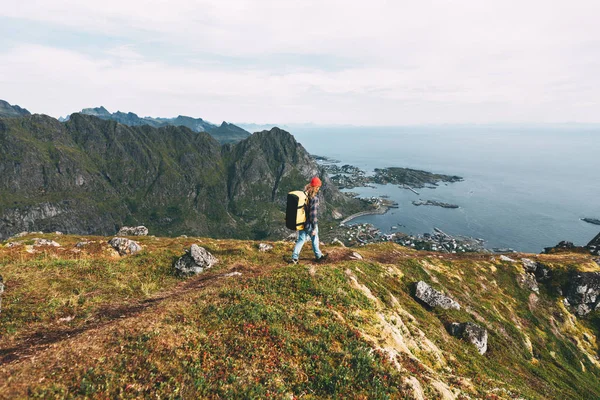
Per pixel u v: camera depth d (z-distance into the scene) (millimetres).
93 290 16875
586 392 47406
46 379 8195
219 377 9391
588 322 79438
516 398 16531
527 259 93062
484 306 62531
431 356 17844
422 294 37594
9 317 12477
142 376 8914
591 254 111562
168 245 55719
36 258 24844
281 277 16766
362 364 10898
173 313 12641
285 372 10117
